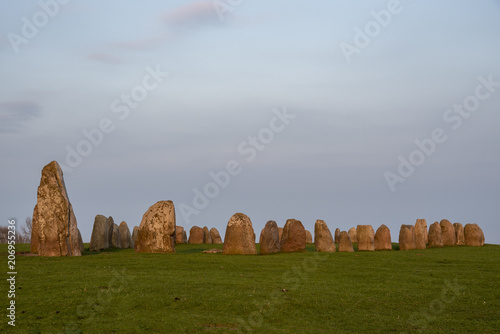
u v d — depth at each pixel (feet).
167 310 58.75
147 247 108.68
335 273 84.48
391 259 101.91
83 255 99.71
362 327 56.03
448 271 87.35
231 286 70.74
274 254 110.11
